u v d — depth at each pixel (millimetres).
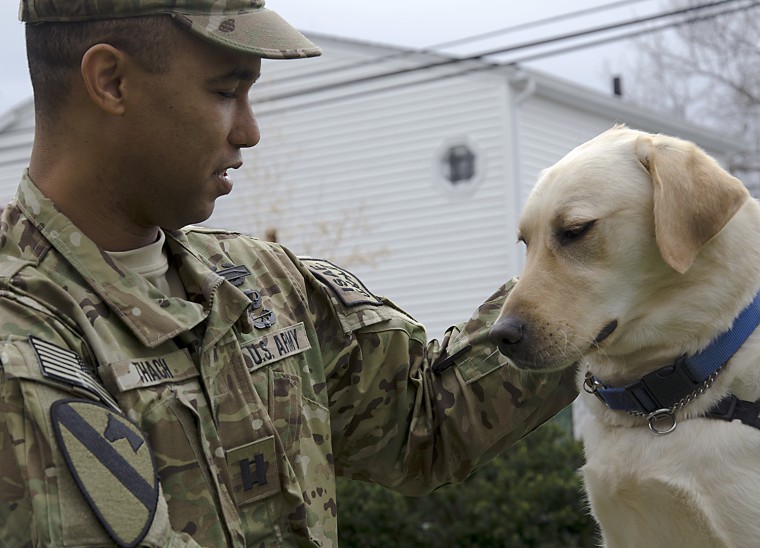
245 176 15945
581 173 2771
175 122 2225
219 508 2158
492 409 2742
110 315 2182
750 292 2639
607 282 2725
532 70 14727
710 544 2607
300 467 2395
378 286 15742
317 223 14969
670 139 2764
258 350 2410
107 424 1924
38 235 2207
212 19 2205
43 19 2205
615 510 2785
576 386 2854
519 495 6582
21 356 1924
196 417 2172
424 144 15398
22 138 18531
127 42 2178
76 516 1829
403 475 2783
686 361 2615
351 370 2666
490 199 14828
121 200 2299
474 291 14953
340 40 16156
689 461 2584
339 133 16141
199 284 2369
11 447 1868
